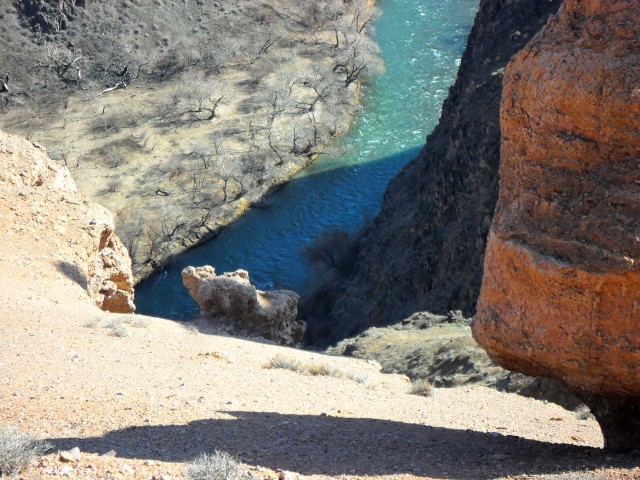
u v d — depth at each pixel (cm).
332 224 6981
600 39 1003
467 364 2548
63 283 2525
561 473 948
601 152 995
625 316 948
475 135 4559
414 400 1661
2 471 807
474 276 3841
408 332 3419
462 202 4394
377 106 8569
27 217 2781
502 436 1258
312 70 9050
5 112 8731
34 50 9512
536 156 1044
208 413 1230
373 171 7600
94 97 8906
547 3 5162
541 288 998
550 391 2000
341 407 1459
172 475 845
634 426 1059
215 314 2969
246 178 7394
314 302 5819
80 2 9956
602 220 973
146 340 1972
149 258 6581
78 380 1398
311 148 7844
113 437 1020
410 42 9762
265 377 1692
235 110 8444
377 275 5194
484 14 5728
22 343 1719
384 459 1044
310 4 10475
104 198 7138
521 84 1075
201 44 9800
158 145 7900
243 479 837
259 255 6675
